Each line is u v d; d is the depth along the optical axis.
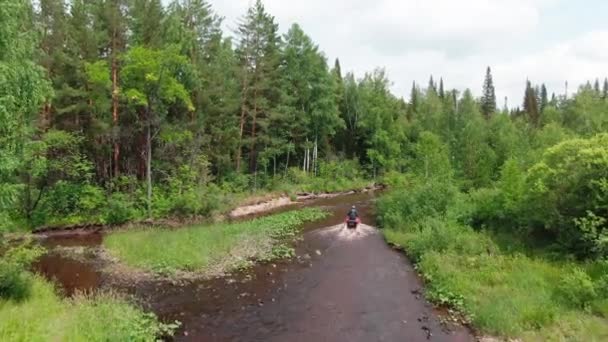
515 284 12.75
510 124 53.28
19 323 8.78
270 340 10.52
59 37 25.27
